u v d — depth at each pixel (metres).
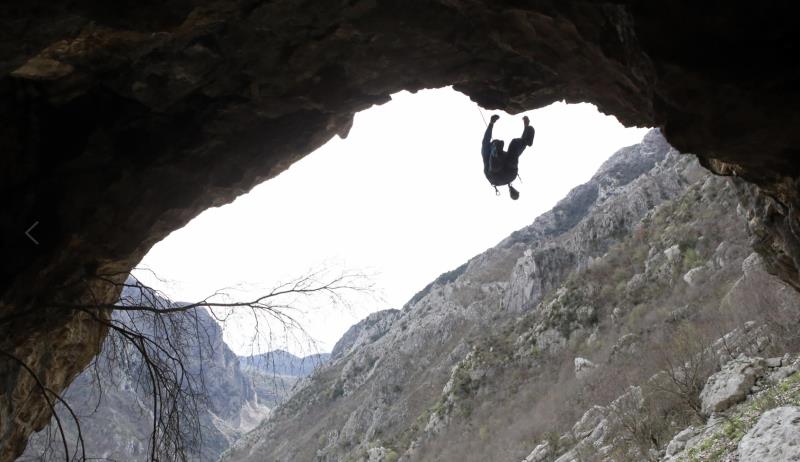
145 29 5.24
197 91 7.07
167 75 6.52
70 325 7.66
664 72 4.48
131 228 7.72
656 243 44.44
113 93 6.76
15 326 6.85
